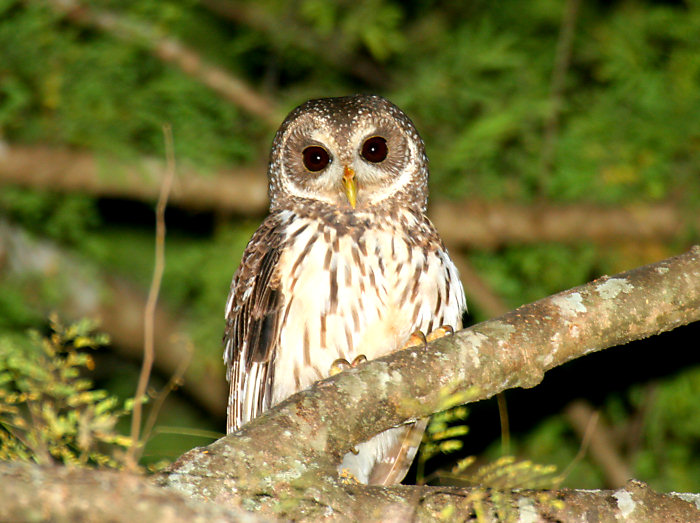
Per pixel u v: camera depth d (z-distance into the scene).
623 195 13.13
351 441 5.95
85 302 13.38
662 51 13.07
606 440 12.46
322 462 5.75
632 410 12.88
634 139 13.02
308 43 13.76
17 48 12.56
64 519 4.56
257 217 13.47
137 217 13.90
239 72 14.33
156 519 4.61
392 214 8.57
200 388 13.18
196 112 13.20
